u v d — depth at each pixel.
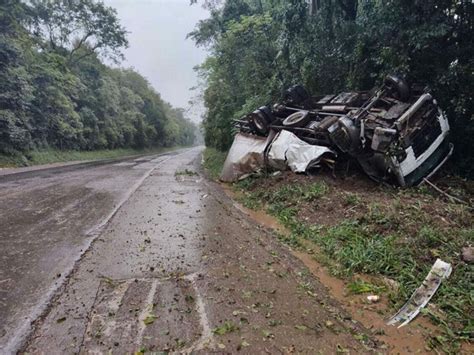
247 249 4.63
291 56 11.90
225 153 20.72
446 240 4.38
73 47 31.75
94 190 8.95
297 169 8.46
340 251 4.47
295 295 3.35
